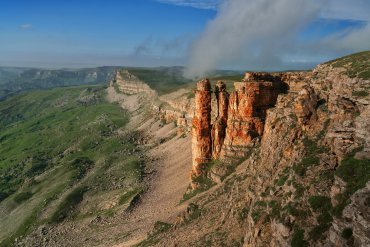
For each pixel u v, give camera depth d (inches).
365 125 1920.5
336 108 2253.9
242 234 2628.0
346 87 2255.2
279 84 4859.7
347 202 1723.7
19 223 7549.2
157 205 6264.8
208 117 5452.8
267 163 2765.7
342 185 1801.2
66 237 6314.0
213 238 2891.2
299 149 2343.8
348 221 1642.5
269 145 2878.9
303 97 2566.4
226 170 4798.2
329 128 2239.2
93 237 5812.0
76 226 6776.6
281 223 1988.2
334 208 1785.2
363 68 2279.8
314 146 2237.9
